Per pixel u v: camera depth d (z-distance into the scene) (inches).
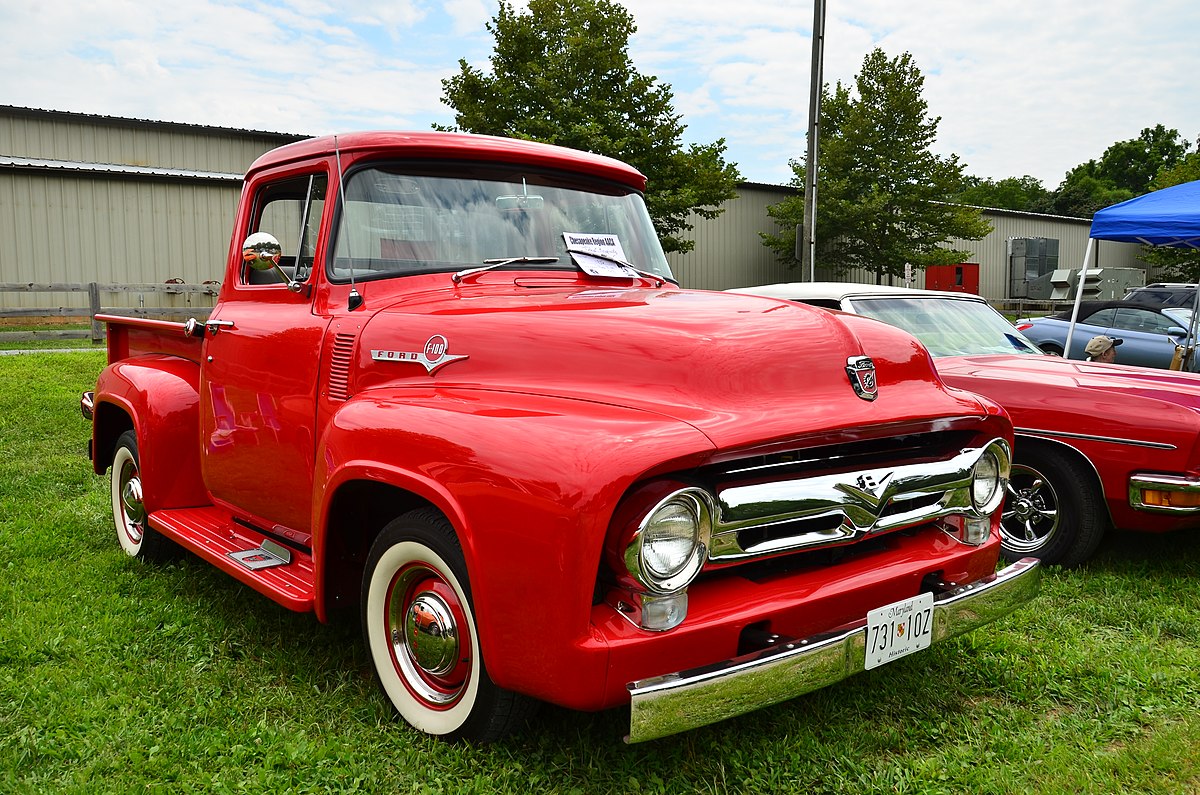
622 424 88.0
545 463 85.1
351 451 106.0
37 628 137.6
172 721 110.4
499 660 89.8
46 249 847.7
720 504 88.8
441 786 96.8
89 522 199.9
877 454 104.7
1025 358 216.5
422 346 112.2
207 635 136.9
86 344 586.6
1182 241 327.3
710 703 85.0
